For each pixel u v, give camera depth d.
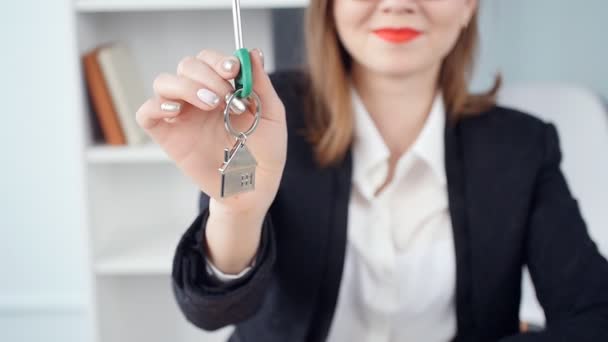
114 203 1.87
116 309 1.86
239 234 0.86
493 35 2.20
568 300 1.04
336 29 1.08
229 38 1.80
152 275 1.96
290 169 1.07
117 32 1.80
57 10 2.03
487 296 1.08
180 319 2.00
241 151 0.70
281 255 1.06
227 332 2.02
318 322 1.05
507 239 1.08
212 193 0.80
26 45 2.05
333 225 1.05
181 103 0.74
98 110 1.66
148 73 1.82
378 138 1.08
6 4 2.03
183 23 1.80
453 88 1.13
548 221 1.08
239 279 0.89
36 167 2.14
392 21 0.96
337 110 1.06
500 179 1.09
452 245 1.09
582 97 1.90
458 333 1.08
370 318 1.10
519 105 1.92
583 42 2.18
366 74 1.09
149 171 1.90
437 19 0.97
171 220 1.94
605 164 1.85
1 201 2.16
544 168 1.13
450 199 1.08
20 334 2.27
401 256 1.09
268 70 1.81
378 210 1.08
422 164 1.10
